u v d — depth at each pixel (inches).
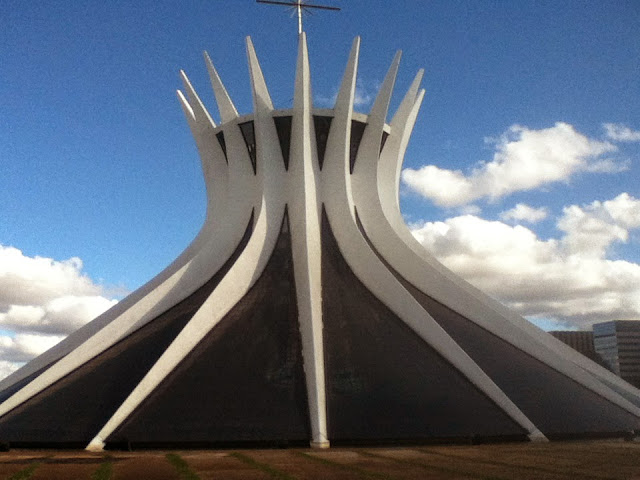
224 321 1091.3
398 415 922.7
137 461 739.4
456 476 620.7
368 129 1370.6
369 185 1357.0
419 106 1469.0
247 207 1317.7
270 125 1326.3
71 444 893.8
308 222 1238.3
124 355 1056.8
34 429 925.8
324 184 1330.0
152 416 905.5
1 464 727.1
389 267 1285.7
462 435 906.1
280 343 1038.4
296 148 1317.7
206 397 933.2
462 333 1140.5
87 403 959.0
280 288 1159.0
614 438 1017.5
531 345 1168.2
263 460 737.0
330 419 914.1
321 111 1336.1
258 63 1327.5
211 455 791.1
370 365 1005.8
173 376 975.0
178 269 1273.4
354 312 1121.4
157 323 1136.8
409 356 1035.3
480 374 990.4
